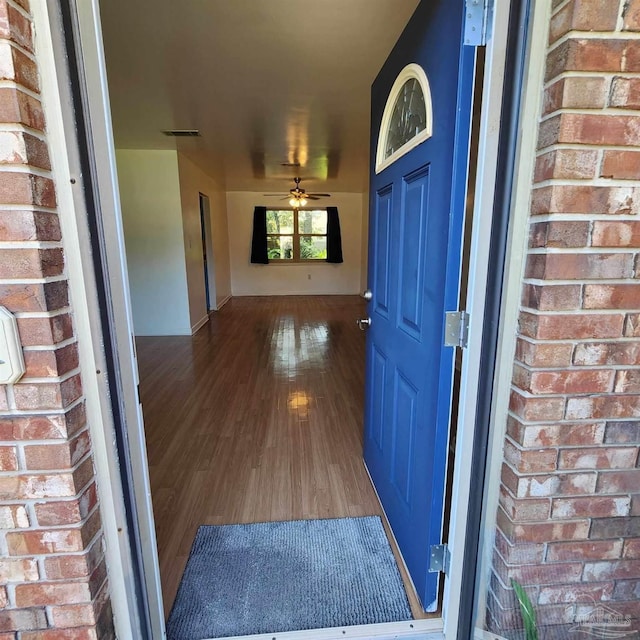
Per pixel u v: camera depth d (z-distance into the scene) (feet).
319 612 4.23
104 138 2.83
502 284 3.18
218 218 24.14
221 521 5.63
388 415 5.32
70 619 3.11
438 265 3.54
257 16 5.64
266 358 13.60
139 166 15.05
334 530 5.44
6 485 2.81
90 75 2.68
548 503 3.35
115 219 2.97
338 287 29.63
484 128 3.02
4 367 2.57
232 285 28.96
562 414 3.18
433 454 3.79
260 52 6.79
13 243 2.47
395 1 5.28
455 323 3.42
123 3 5.31
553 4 2.72
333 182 22.67
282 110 9.84
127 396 3.20
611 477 3.34
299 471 6.81
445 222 3.38
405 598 4.38
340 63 7.21
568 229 2.87
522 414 3.21
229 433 8.20
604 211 2.87
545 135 2.86
